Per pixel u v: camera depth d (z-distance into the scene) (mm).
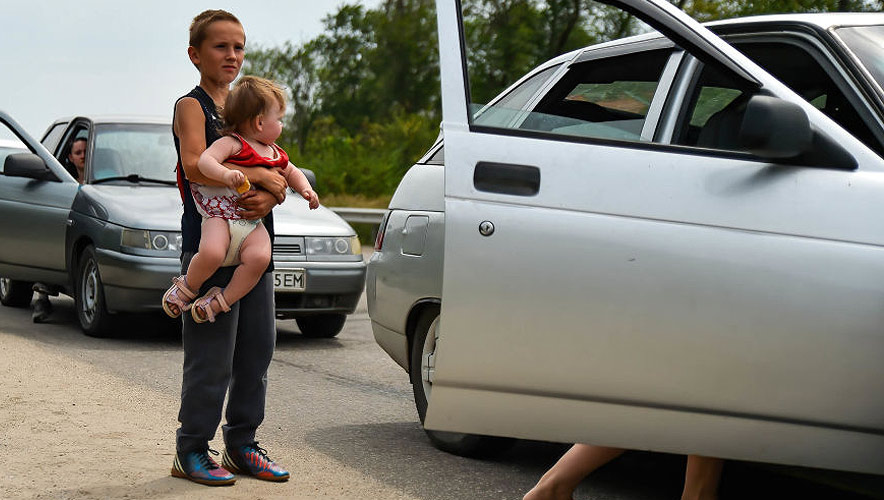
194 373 4156
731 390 3215
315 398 6227
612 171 3311
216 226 3953
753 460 3271
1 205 9227
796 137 3215
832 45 3709
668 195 3281
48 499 3938
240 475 4371
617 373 3234
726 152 3359
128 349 7695
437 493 4199
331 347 8273
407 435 5281
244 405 4320
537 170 3287
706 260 3211
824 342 3168
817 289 3176
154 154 9047
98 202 8305
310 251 8094
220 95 4129
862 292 3160
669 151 3361
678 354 3215
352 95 47969
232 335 4168
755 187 3281
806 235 3219
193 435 4203
